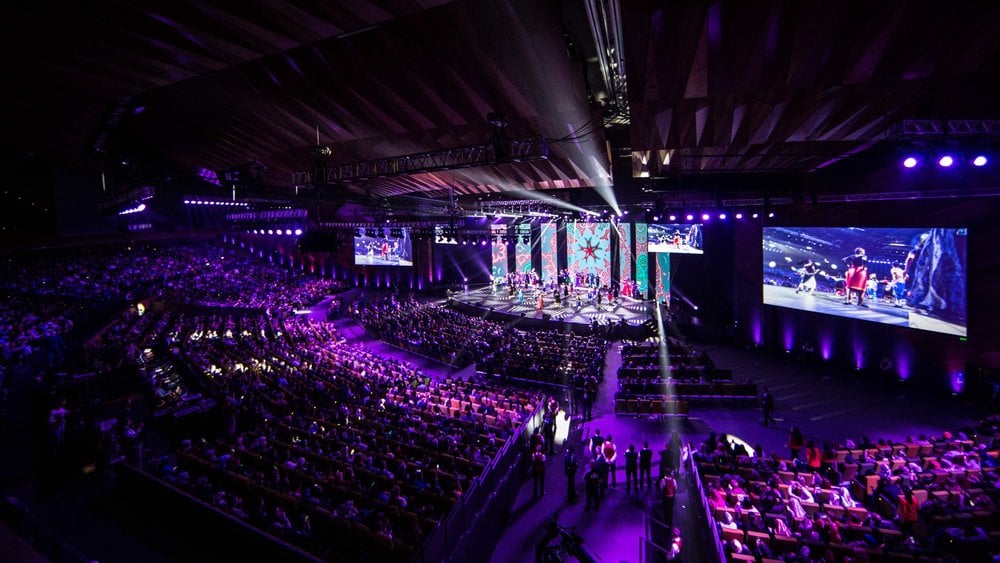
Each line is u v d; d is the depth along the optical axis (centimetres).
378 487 1073
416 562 754
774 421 1686
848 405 1791
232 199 2328
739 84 901
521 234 3306
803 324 2294
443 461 1202
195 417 1393
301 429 1402
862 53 816
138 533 913
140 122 1497
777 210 2311
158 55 762
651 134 1182
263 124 1392
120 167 1880
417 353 2605
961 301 1656
